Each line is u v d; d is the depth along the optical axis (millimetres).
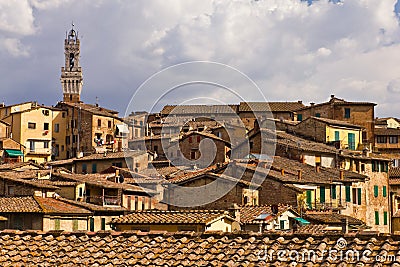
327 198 59312
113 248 15477
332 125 80438
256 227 35188
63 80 161750
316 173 60938
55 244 15945
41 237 16422
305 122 80938
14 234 16656
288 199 49656
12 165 74312
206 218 31953
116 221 33531
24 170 67625
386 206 75688
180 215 33469
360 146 83562
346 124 82562
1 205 44094
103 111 112438
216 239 15375
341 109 94812
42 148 107562
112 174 60625
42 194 48625
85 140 108875
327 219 43469
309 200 55469
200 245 15094
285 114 97812
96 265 14578
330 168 67125
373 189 74000
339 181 62000
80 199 51344
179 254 14758
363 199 69938
